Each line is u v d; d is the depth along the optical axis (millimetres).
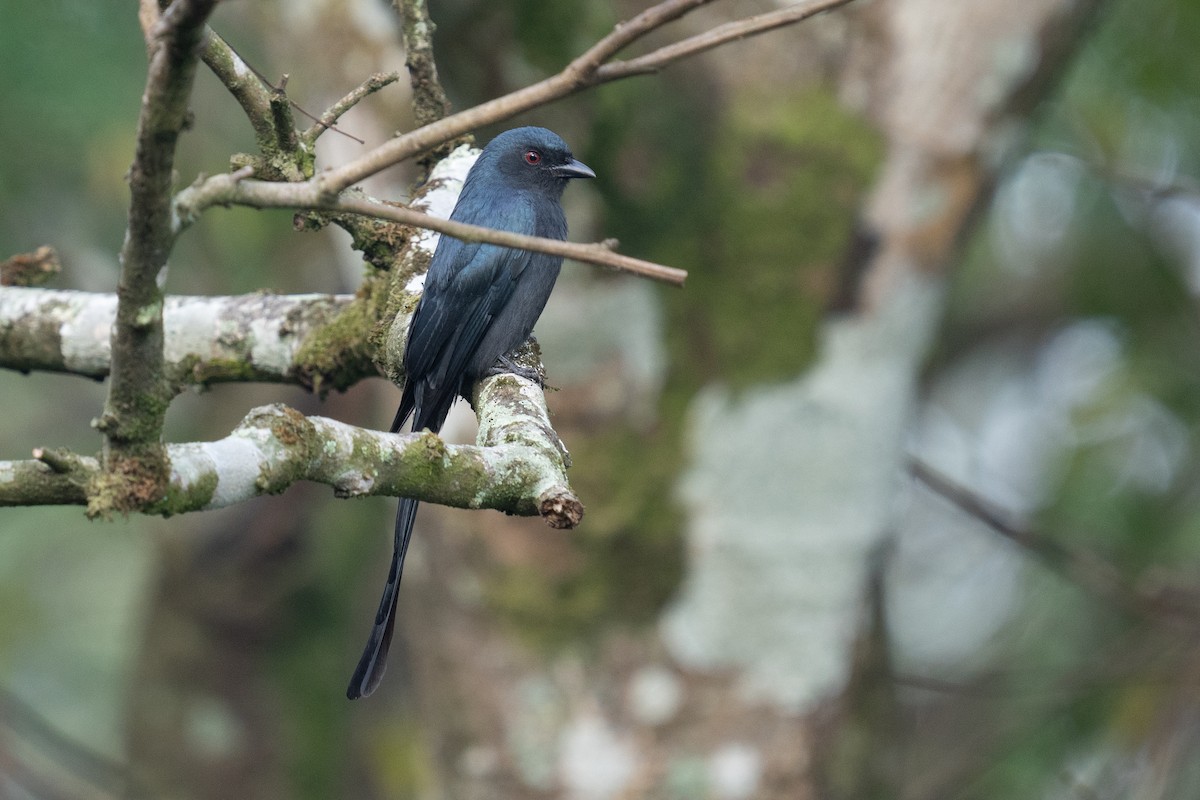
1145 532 14109
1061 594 15891
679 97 11047
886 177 11109
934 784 14633
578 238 11297
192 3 4312
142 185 4711
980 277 18547
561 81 4973
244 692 15969
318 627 16188
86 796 16656
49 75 13117
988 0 10914
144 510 5102
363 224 8766
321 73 11250
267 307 9086
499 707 11531
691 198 11156
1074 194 15688
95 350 9320
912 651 20906
